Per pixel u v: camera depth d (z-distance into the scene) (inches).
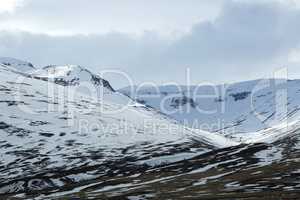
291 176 7229.3
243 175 7849.4
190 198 6318.9
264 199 5743.1
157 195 6830.7
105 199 6855.3
